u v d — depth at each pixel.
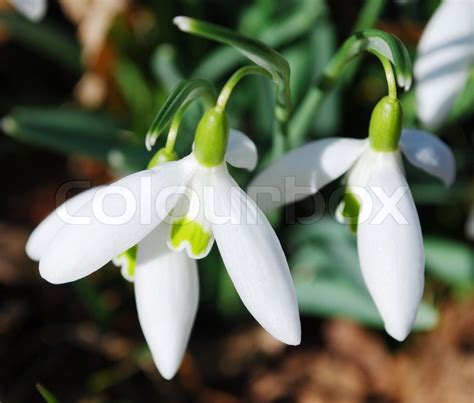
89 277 0.24
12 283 0.25
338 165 0.17
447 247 0.23
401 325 0.16
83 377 0.24
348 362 0.24
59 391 0.23
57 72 0.28
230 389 0.24
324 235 0.23
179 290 0.17
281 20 0.24
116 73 0.26
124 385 0.24
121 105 0.27
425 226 0.25
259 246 0.16
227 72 0.24
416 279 0.16
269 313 0.16
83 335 0.24
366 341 0.24
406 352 0.24
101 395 0.23
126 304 0.24
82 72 0.26
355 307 0.22
